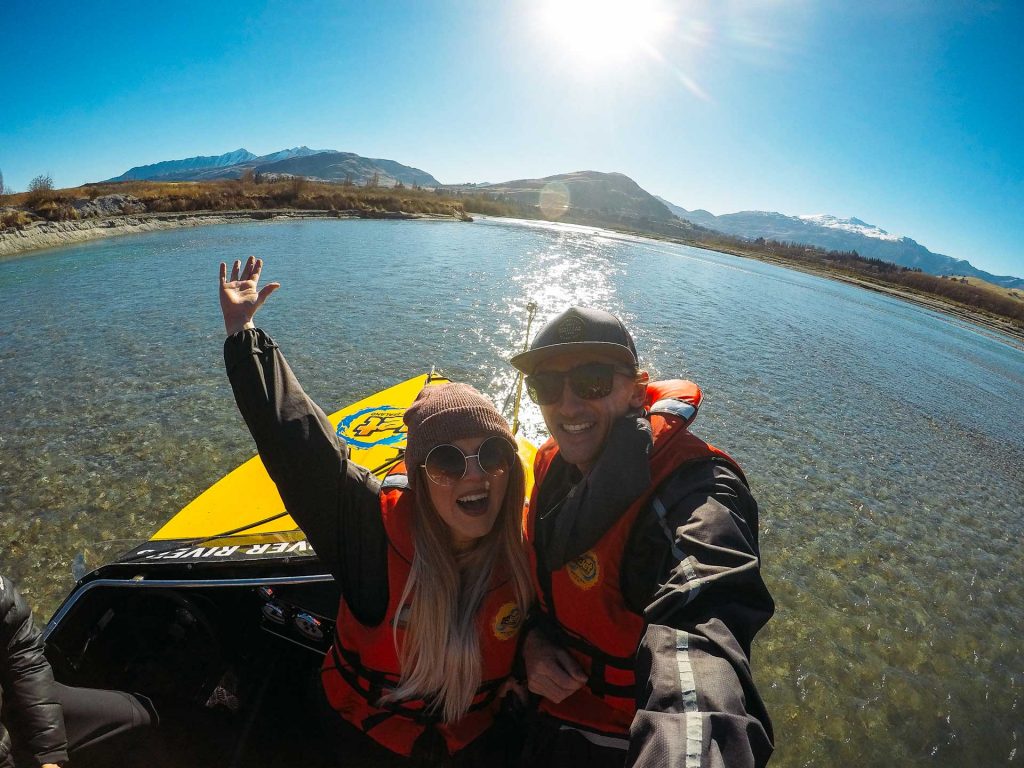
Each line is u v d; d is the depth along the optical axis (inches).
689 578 21.9
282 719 45.3
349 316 189.8
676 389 32.8
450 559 29.9
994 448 151.4
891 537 94.0
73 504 79.5
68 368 130.7
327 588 48.6
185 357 140.3
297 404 33.5
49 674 34.8
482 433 28.3
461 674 30.7
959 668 66.5
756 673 62.4
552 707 33.6
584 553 28.7
